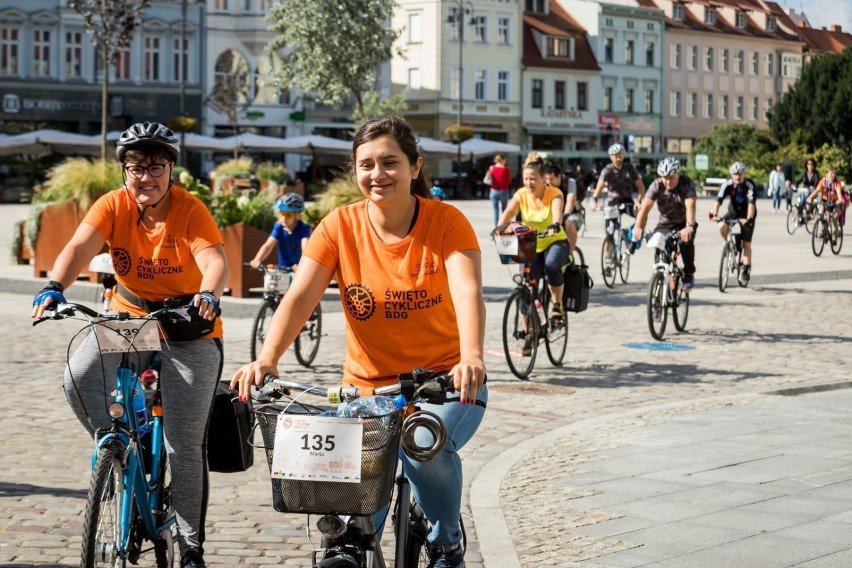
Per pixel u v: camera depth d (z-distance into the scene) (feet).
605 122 346.33
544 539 24.61
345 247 17.06
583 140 342.64
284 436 14.94
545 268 47.50
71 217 80.59
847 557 23.30
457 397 15.79
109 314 19.52
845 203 114.62
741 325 62.80
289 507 15.02
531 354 46.37
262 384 16.30
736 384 45.65
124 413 19.88
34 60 240.94
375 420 14.83
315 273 17.01
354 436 14.80
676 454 32.83
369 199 17.03
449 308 17.12
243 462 20.72
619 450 33.42
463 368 15.58
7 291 75.31
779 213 195.62
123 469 19.35
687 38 374.84
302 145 223.10
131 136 20.52
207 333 20.68
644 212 58.44
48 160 218.59
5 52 238.89
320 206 82.84
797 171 290.35
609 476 30.25
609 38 349.20
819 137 316.81
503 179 131.75
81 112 244.63
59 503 26.66
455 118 310.24
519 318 46.03
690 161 300.81
